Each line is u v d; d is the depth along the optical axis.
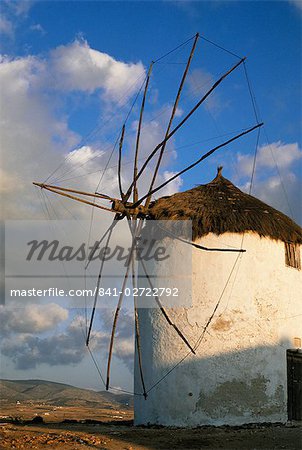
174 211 16.31
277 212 17.12
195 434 13.23
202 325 15.38
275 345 15.56
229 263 15.66
